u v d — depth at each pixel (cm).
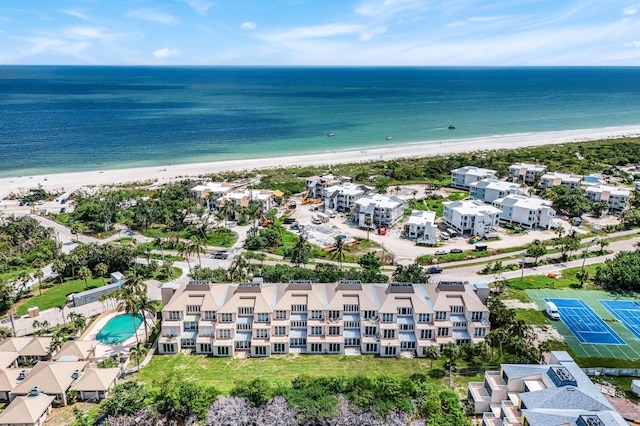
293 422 8394
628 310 13112
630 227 19375
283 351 11319
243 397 8906
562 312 12975
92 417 8931
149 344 11688
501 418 8262
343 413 8469
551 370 8569
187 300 11588
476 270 15788
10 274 15788
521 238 18588
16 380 9812
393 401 8775
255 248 17812
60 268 15288
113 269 16025
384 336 11231
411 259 16700
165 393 9019
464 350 10825
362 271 14050
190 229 19475
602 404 7600
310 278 13288
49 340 11156
